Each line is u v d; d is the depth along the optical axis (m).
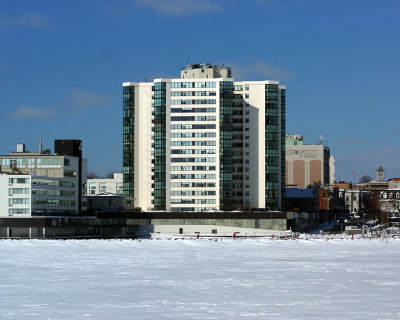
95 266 138.00
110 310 81.94
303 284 108.44
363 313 80.00
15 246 188.12
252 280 114.25
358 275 123.44
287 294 96.12
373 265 145.75
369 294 96.12
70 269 131.25
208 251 190.75
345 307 84.31
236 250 196.25
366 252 191.62
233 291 99.38
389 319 76.19
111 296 93.38
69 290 99.31
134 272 126.44
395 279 116.31
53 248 188.12
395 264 148.50
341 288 103.12
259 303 87.62
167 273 125.25
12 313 79.88
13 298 91.12
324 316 78.06
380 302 88.44
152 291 98.88
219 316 78.12
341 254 182.38
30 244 195.75
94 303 87.12
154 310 82.00
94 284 106.88
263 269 134.88
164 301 89.00
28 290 99.25
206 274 124.00
